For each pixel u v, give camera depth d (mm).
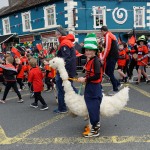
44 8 23625
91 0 21422
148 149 4461
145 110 6664
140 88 9352
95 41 4852
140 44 10047
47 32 23266
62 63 5207
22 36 26578
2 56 13922
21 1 29703
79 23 21375
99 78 4848
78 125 5770
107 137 5012
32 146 4754
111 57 8086
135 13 22750
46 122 6059
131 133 5180
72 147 4633
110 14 22031
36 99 7316
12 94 9594
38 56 14266
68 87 5098
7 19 29172
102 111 4984
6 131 5590
